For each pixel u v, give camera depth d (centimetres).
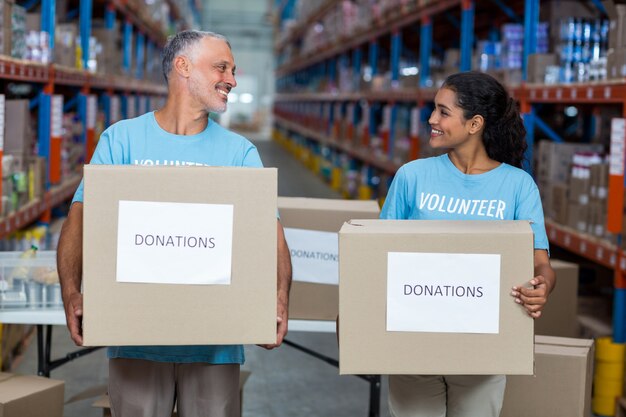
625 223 399
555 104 645
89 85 680
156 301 194
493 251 201
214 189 194
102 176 191
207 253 194
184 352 221
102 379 431
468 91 232
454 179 237
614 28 415
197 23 2541
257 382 440
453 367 203
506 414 296
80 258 214
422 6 752
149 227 193
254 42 3359
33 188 493
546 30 546
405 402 239
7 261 296
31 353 466
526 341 202
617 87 397
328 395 423
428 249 200
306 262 300
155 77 1255
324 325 299
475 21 836
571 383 289
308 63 1722
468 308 202
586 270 520
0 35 413
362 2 1074
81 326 203
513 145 238
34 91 571
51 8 528
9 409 272
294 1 2431
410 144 810
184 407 228
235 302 195
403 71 934
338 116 1403
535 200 233
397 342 202
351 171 1175
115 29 793
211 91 222
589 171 450
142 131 224
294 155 2030
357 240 200
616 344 392
